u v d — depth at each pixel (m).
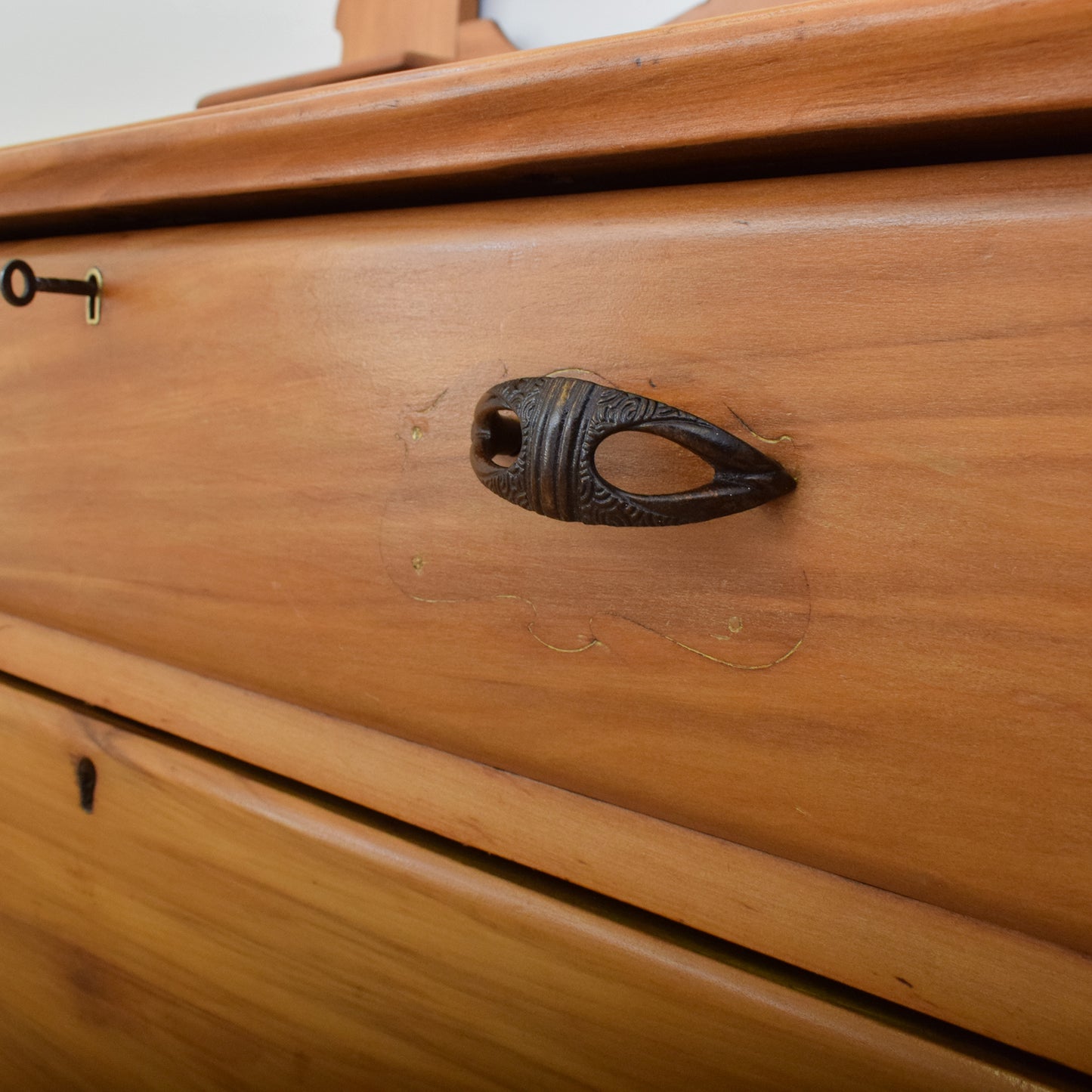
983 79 0.33
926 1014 0.39
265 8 1.30
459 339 0.43
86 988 0.57
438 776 0.47
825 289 0.36
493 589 0.43
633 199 0.40
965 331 0.34
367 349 0.45
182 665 0.54
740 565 0.38
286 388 0.48
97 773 0.56
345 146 0.43
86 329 0.54
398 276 0.44
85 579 0.56
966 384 0.34
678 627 0.40
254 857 0.51
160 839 0.53
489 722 0.44
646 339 0.39
